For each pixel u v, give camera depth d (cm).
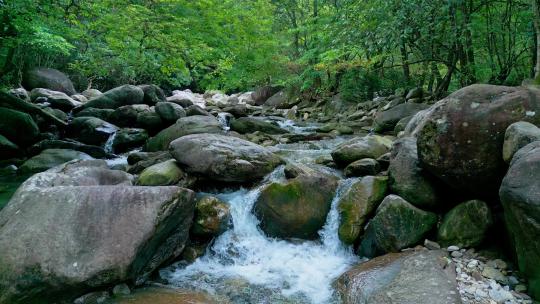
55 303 364
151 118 1132
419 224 445
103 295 380
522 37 951
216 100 1930
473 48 997
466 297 334
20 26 944
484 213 408
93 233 385
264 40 1623
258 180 605
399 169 488
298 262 482
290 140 969
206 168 580
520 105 388
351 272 419
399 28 927
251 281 440
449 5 821
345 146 642
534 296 330
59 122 1111
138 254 390
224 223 519
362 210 491
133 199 414
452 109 418
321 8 1625
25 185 443
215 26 1478
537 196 299
